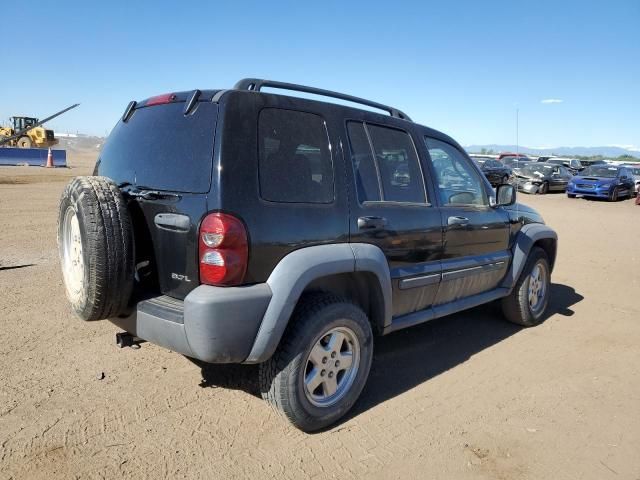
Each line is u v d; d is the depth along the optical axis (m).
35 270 6.85
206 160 2.94
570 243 11.58
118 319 3.28
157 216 3.07
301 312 3.17
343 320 3.31
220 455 3.02
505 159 32.34
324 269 3.14
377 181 3.74
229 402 3.61
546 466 3.09
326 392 3.34
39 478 2.73
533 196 25.12
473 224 4.55
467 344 5.05
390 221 3.70
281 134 3.18
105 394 3.64
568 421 3.62
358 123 3.72
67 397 3.57
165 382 3.86
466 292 4.68
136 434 3.18
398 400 3.82
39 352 4.26
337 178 3.42
